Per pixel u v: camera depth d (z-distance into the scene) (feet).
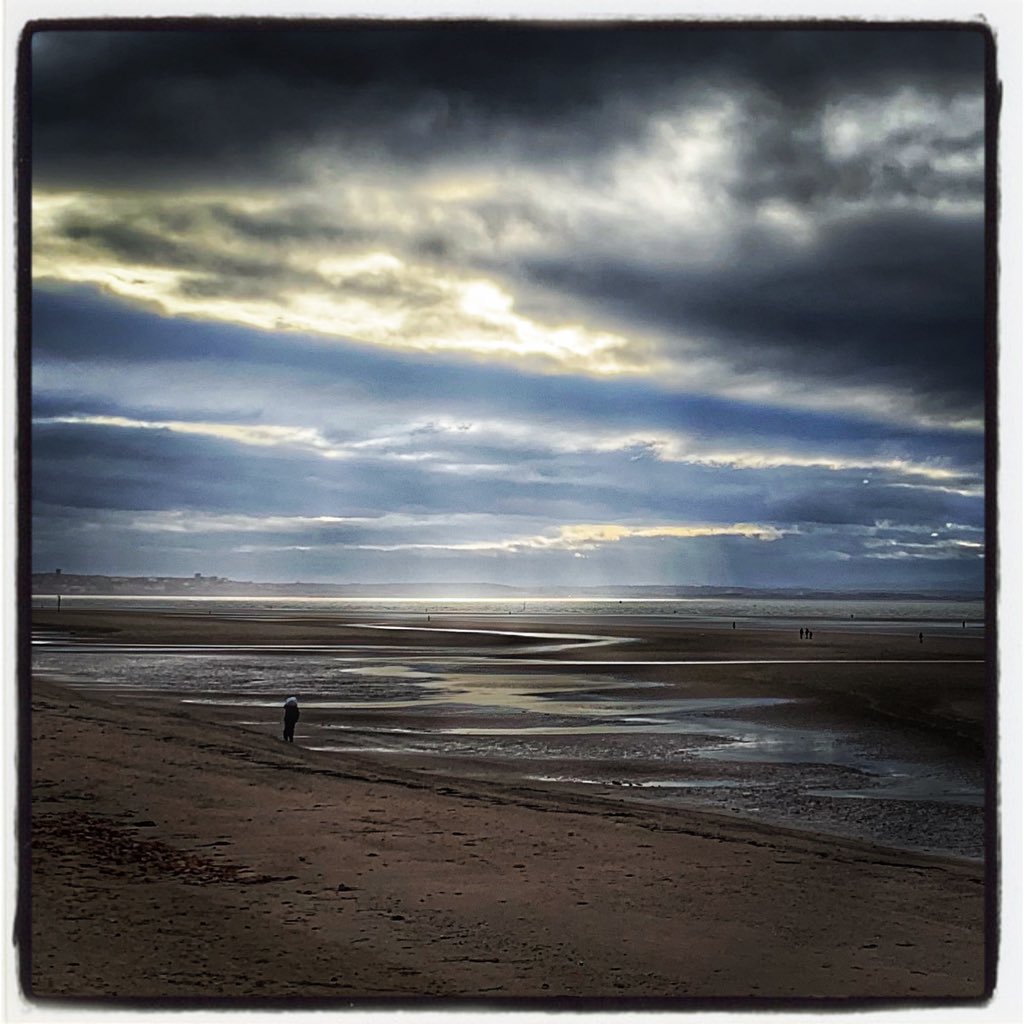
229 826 40.42
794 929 33.73
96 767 46.32
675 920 33.81
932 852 50.60
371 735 88.33
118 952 29.09
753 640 248.93
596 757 78.89
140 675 144.56
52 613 362.53
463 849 39.93
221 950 29.60
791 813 60.13
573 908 34.30
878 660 180.65
